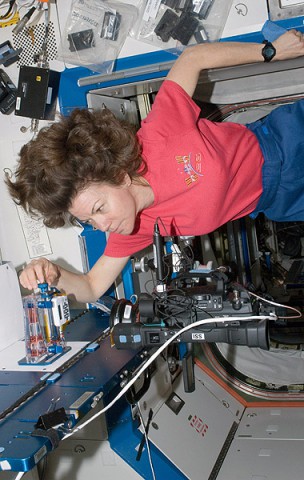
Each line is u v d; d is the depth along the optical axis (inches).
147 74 121.3
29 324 105.8
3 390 95.0
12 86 130.1
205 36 114.3
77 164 80.4
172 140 90.6
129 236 101.5
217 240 186.1
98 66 121.9
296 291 211.2
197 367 165.0
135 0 117.3
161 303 92.1
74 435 118.9
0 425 82.8
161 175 90.7
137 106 146.4
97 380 94.9
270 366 172.4
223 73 128.3
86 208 85.0
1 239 138.2
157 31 117.0
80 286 107.7
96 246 134.8
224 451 141.6
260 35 111.2
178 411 139.4
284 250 225.1
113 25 119.2
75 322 126.2
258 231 218.8
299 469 130.4
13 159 134.0
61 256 136.7
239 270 195.5
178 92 92.9
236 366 171.6
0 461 73.5
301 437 143.0
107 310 128.0
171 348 145.5
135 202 89.8
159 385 136.9
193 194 91.4
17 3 124.0
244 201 98.0
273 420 153.0
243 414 158.6
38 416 84.3
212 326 90.1
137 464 118.2
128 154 84.1
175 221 96.6
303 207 103.8
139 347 93.4
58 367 101.6
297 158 98.3
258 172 97.7
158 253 92.6
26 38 125.8
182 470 124.3
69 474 122.6
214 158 89.8
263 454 138.4
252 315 88.4
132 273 134.4
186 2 114.2
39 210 87.7
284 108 103.1
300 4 107.6
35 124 130.5
